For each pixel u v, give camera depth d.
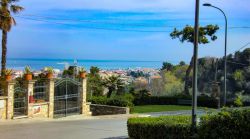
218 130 12.19
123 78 53.47
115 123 24.94
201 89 72.25
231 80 70.62
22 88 27.14
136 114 35.09
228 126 11.97
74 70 40.44
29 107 27.27
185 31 61.50
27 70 31.17
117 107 36.16
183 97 55.06
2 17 36.00
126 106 36.97
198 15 13.50
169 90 65.31
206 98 54.50
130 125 15.32
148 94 54.72
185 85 62.22
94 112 36.91
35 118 27.41
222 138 12.05
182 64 74.25
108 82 48.00
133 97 49.53
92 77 45.62
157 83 65.75
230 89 70.00
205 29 60.53
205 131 12.59
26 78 27.27
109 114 36.47
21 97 26.98
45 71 33.50
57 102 30.52
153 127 14.41
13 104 26.14
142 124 14.82
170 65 75.94
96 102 38.03
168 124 14.02
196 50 13.50
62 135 18.73
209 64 74.38
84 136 18.44
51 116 29.50
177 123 14.01
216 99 53.62
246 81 69.62
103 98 38.25
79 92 32.66
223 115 12.17
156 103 54.97
